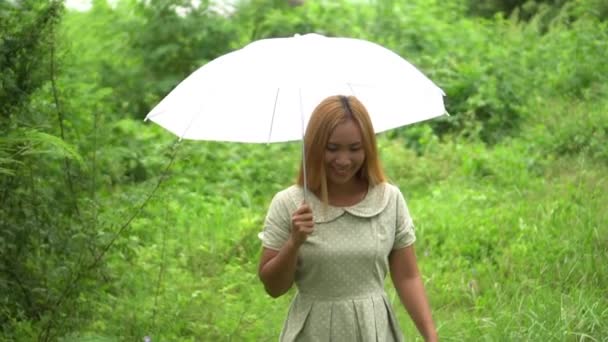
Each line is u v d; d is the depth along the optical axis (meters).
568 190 10.30
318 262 4.36
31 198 6.76
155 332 7.08
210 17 14.69
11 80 6.68
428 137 12.62
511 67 14.17
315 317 4.40
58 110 7.08
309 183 4.38
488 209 10.04
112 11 14.93
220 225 9.84
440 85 13.79
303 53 4.41
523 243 8.95
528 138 12.38
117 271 7.43
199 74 4.56
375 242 4.39
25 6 6.89
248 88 4.37
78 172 7.06
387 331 4.48
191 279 8.30
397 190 4.55
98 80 13.59
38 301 6.79
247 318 7.47
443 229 9.58
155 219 8.04
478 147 12.07
